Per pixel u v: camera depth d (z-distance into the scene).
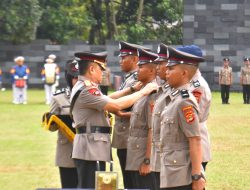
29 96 60.44
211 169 24.73
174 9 77.19
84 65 15.99
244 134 34.03
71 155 16.97
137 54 17.28
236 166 25.27
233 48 69.38
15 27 67.12
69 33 74.06
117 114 16.69
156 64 16.30
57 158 17.59
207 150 16.28
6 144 30.28
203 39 69.44
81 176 15.99
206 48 69.50
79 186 16.02
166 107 13.64
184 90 13.42
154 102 15.81
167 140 13.47
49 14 72.06
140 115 16.22
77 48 70.12
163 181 13.52
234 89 69.44
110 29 74.62
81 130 16.00
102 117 15.99
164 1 76.38
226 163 25.91
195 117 13.22
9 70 70.19
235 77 69.56
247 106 51.28
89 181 15.88
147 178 16.28
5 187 21.45
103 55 16.09
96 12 76.44
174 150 13.39
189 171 13.30
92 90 15.78
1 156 27.16
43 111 45.69
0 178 22.91
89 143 15.88
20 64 53.31
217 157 27.23
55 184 21.88
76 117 16.05
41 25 72.44
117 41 69.62
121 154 17.22
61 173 17.69
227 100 54.25
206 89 15.91
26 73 53.47
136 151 16.30
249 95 55.00
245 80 54.78
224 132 34.78
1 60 70.12
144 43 68.31
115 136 17.19
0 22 67.50
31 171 24.16
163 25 77.88
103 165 16.05
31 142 30.83
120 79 63.47
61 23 72.75
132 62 17.34
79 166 16.00
